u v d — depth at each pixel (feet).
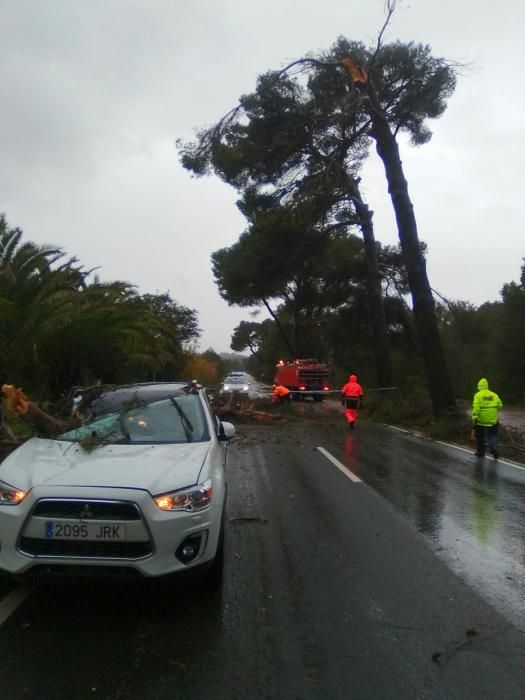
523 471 39.63
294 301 171.32
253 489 32.71
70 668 13.23
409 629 15.37
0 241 38.60
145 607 16.44
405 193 72.33
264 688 12.51
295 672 13.16
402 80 89.97
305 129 91.35
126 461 17.47
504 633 15.20
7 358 34.06
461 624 15.70
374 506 28.91
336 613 16.28
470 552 21.74
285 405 91.86
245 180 98.58
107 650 14.05
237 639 14.67
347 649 14.25
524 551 21.89
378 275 101.91
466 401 117.39
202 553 16.05
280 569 19.74
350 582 18.60
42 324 34.86
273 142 89.81
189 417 21.59
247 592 17.67
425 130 101.60
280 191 98.22
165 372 90.27
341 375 167.94
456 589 18.12
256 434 62.28
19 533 15.26
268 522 25.72
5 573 15.33
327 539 23.22
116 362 44.42
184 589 17.44
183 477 16.65
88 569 15.11
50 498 15.30
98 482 15.81
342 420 81.20
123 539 15.16
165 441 19.99
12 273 35.88
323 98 88.63
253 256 101.35
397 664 13.57
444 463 43.14
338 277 136.87
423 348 70.54
